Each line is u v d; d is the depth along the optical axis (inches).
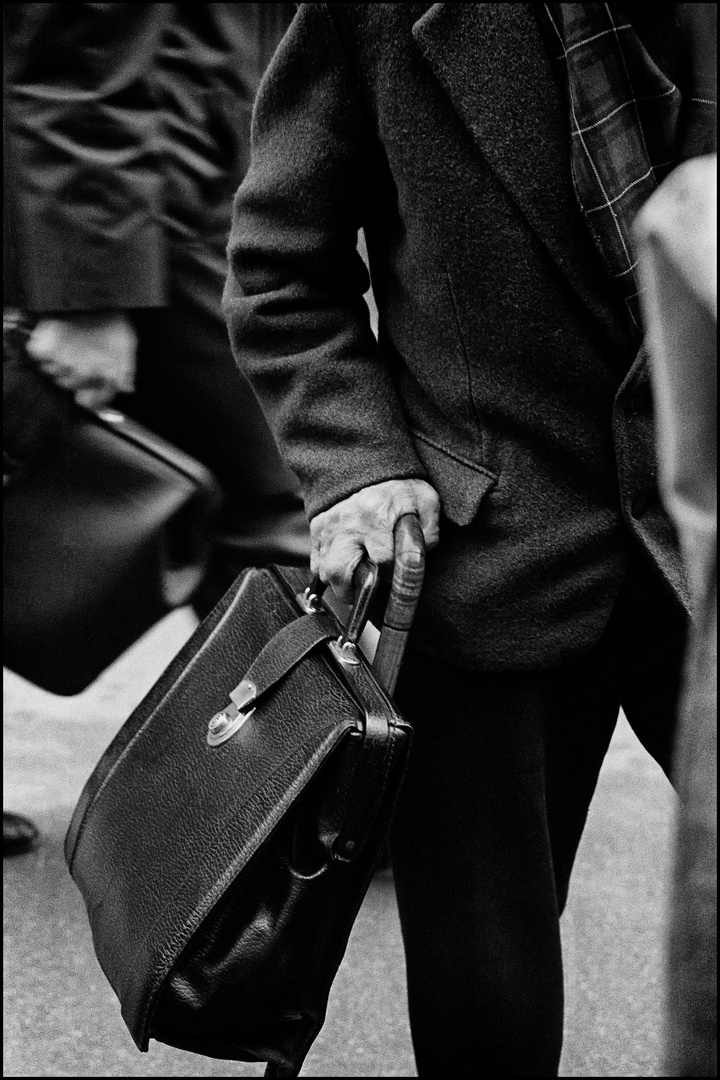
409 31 58.4
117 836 65.8
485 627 62.7
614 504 62.5
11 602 113.8
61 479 112.5
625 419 60.4
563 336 59.8
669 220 37.6
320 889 58.8
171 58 112.8
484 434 62.1
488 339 60.6
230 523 124.9
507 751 65.1
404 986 104.5
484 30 56.6
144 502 113.0
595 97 55.1
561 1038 70.4
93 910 65.4
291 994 60.2
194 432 123.0
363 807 57.3
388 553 62.5
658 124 56.1
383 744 57.0
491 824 66.1
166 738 67.5
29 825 124.5
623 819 130.0
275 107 64.8
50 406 111.3
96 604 113.8
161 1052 97.7
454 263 59.8
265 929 59.1
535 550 61.9
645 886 118.8
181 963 58.7
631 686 68.0
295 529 124.8
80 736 145.5
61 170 110.1
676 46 56.2
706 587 38.7
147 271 112.4
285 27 118.0
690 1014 38.0
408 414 65.7
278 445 67.4
